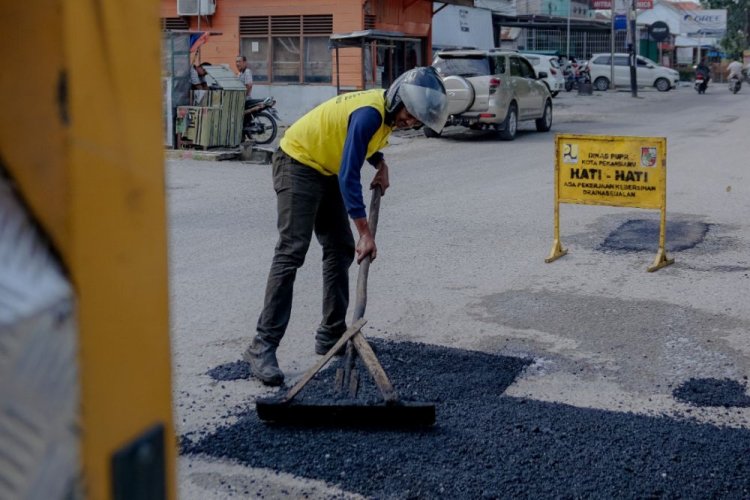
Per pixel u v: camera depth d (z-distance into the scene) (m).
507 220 9.53
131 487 1.09
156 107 1.12
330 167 4.50
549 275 7.15
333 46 19.23
